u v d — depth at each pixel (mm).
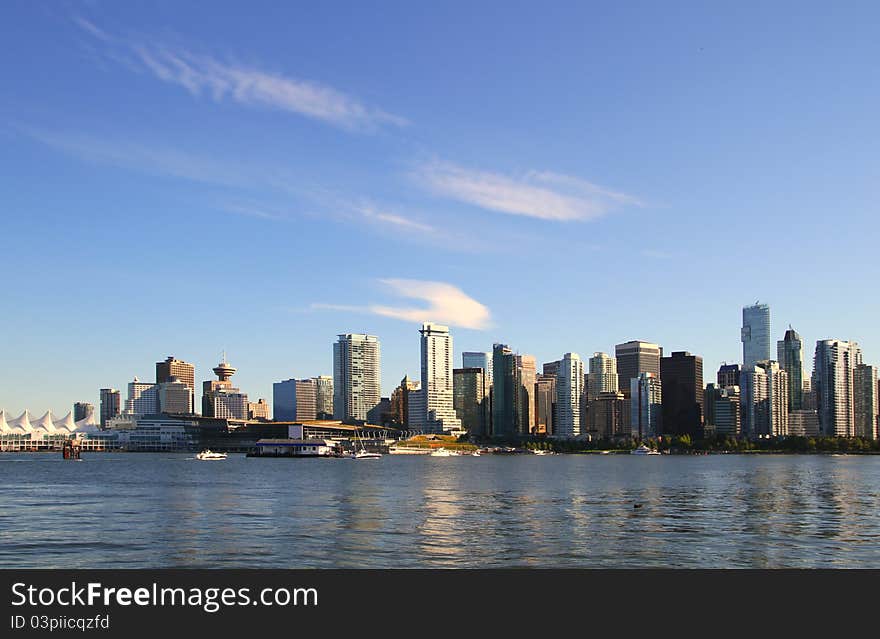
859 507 144750
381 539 102000
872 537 104062
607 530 110750
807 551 93438
